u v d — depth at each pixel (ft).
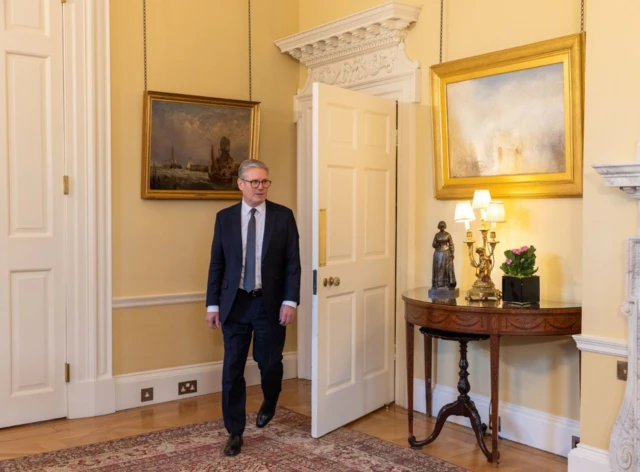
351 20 14.53
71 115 13.61
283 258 12.07
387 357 14.48
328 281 12.59
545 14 11.84
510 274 11.34
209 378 15.72
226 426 11.73
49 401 13.58
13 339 13.17
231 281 11.72
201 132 15.35
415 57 14.11
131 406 14.55
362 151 13.46
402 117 14.29
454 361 13.67
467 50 13.12
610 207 9.96
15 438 12.54
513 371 12.51
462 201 12.51
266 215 11.92
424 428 13.11
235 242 11.75
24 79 13.14
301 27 17.25
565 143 11.51
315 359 12.37
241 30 16.21
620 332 9.88
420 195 14.16
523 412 12.32
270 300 11.82
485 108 12.68
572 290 11.58
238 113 15.89
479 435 11.44
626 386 9.70
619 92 9.84
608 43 9.95
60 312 13.64
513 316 10.69
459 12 13.25
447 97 13.33
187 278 15.40
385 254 14.29
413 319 11.89
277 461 11.30
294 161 17.25
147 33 14.74
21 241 13.17
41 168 13.35
